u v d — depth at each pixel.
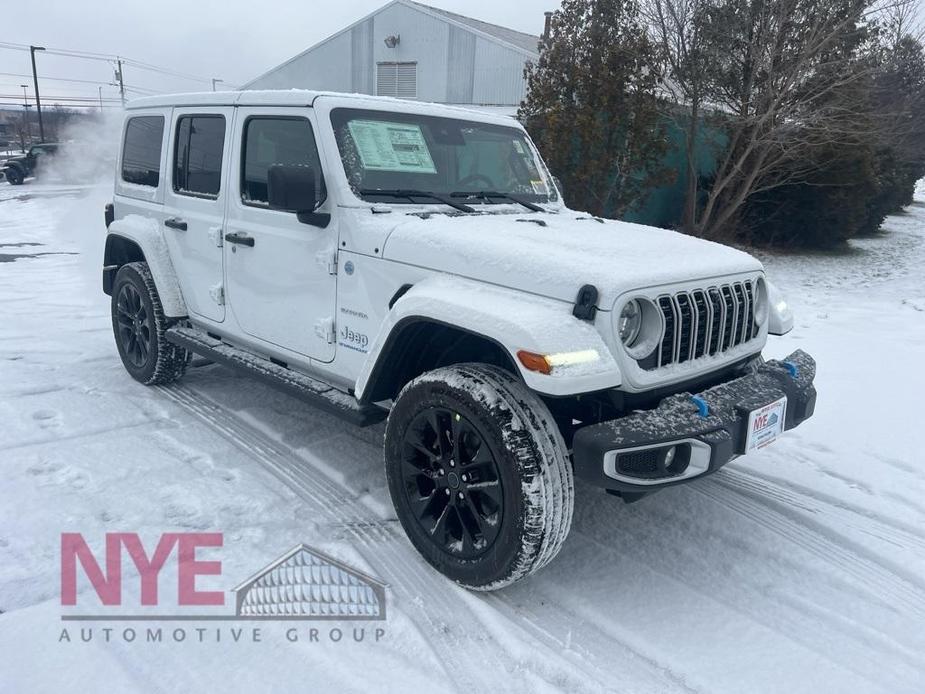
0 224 14.93
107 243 5.32
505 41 16.25
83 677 2.31
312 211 3.39
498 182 4.16
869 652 2.63
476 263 2.87
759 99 12.11
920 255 15.16
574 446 2.54
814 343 6.98
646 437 2.51
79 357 5.75
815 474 4.07
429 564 3.00
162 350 4.84
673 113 12.87
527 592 2.91
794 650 2.63
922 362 6.34
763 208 14.88
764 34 12.06
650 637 2.66
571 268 2.65
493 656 2.50
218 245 4.18
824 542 3.38
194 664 2.40
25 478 3.63
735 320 3.13
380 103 3.78
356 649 2.50
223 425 4.45
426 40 17.36
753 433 2.83
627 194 11.71
